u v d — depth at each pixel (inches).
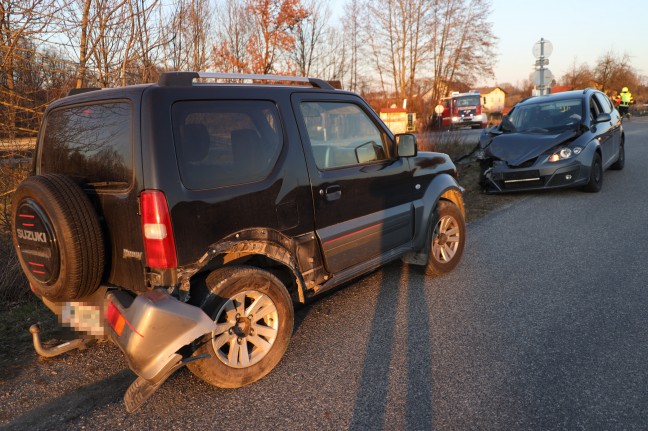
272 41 627.5
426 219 190.2
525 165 345.7
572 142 345.1
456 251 207.5
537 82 596.4
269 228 131.9
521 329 152.1
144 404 120.7
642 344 138.3
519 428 106.0
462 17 1318.9
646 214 280.7
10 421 114.8
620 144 425.4
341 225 154.1
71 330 124.3
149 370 106.7
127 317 108.4
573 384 121.0
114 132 117.7
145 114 112.4
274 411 116.1
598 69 1921.8
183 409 118.4
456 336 149.9
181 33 289.3
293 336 154.9
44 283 119.1
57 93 227.8
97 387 128.6
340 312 171.6
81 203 114.0
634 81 2021.4
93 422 113.9
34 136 224.5
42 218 112.4
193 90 121.4
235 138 127.3
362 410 115.0
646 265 200.4
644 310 159.8
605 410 110.4
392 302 178.1
